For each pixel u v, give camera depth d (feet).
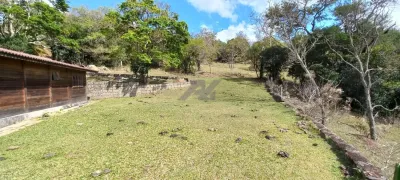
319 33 44.65
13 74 19.36
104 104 29.96
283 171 9.68
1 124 17.20
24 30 57.00
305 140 14.32
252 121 19.34
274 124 18.42
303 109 24.25
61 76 27.84
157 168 9.63
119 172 9.19
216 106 28.37
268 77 62.59
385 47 39.09
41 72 23.61
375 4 29.99
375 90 37.86
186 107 26.89
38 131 15.49
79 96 32.68
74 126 16.84
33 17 50.67
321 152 12.21
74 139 13.53
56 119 19.61
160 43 51.03
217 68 98.94
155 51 48.65
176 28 49.78
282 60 61.21
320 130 16.24
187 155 11.11
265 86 57.77
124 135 14.35
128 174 9.04
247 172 9.48
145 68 49.24
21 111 20.29
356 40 38.68
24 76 20.77
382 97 37.14
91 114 21.81
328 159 11.26
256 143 13.24
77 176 8.80
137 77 50.75
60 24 57.31
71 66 27.35
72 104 29.63
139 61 48.73
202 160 10.57
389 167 16.08
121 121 18.47
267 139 14.12
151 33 48.24
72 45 58.13
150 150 11.69
